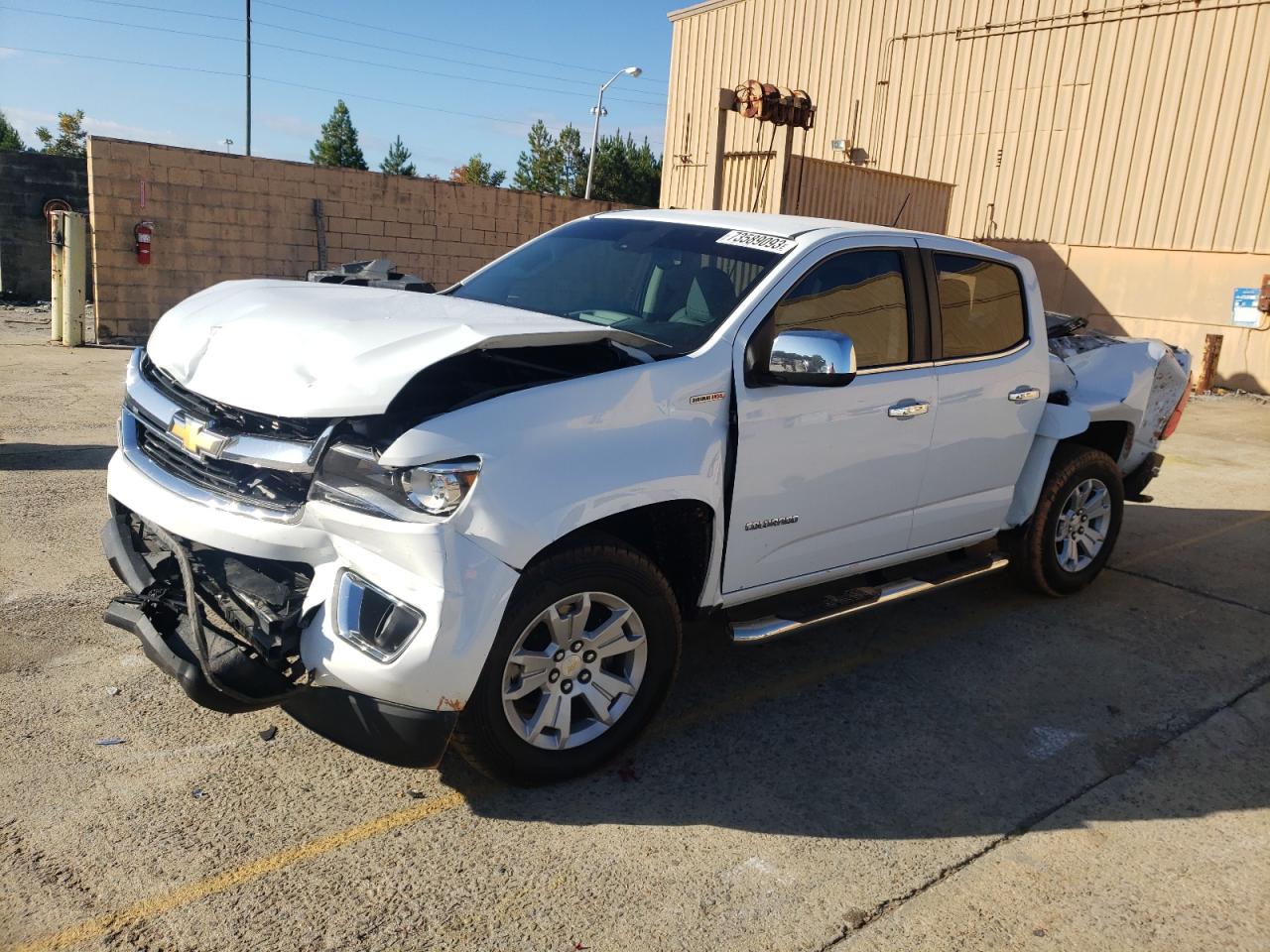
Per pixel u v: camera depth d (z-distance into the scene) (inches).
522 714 137.4
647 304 160.6
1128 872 125.6
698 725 156.7
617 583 132.6
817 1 779.4
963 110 703.7
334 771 136.1
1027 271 200.1
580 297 167.6
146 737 140.6
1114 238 640.4
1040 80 663.8
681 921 111.0
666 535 147.9
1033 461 205.9
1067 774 148.8
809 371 138.6
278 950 102.5
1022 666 187.3
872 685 175.2
